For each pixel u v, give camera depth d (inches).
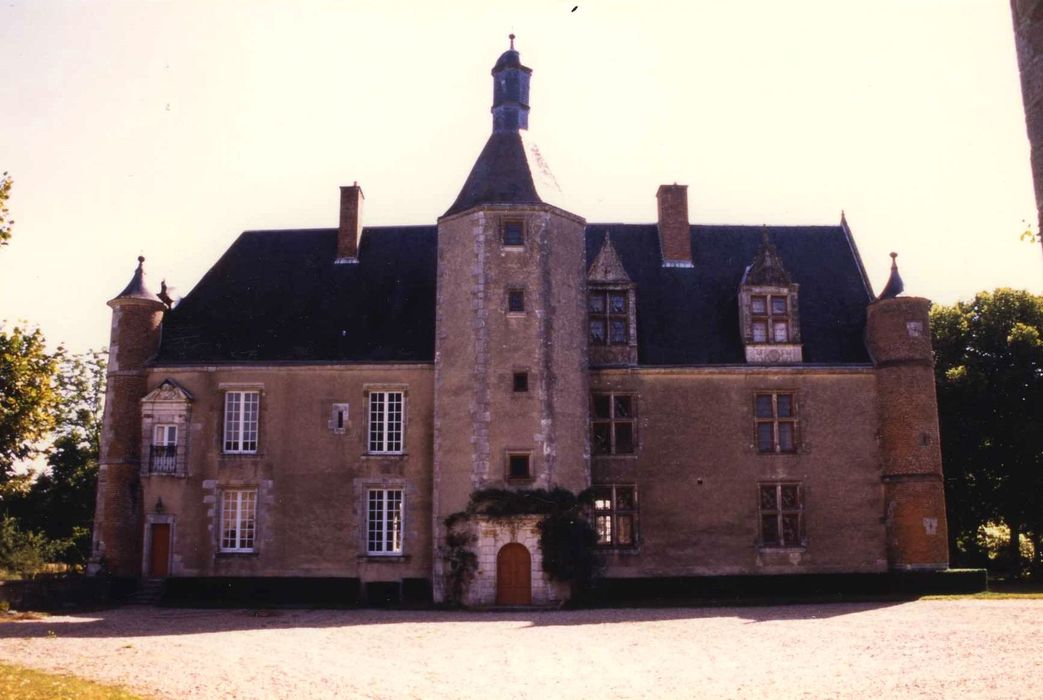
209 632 801.6
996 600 983.0
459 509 1037.8
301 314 1192.8
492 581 1008.9
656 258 1254.3
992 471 1411.2
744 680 550.0
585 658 645.3
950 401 1411.2
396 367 1127.6
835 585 1101.1
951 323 1475.1
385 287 1211.9
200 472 1115.9
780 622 826.8
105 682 533.0
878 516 1122.7
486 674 584.1
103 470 1122.0
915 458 1110.4
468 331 1071.6
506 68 1192.8
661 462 1126.4
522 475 1031.6
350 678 567.5
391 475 1106.7
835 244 1293.1
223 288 1230.9
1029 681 514.9
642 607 1002.7
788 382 1147.3
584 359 1108.5
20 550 1357.0
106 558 1096.8
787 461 1130.7
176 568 1095.6
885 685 520.4
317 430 1121.4
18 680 513.3
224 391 1135.0
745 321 1165.1
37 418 894.4
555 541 1012.5
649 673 581.0
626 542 1114.1
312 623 872.9
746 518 1116.5
